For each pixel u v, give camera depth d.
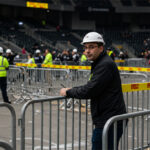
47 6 40.03
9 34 37.81
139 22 51.84
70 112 9.41
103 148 3.37
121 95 3.94
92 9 46.38
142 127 3.99
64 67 13.46
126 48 41.59
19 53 33.09
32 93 11.70
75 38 42.44
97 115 3.93
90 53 3.87
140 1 48.69
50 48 36.84
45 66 14.23
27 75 11.88
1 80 10.62
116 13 49.72
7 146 2.78
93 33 3.90
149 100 7.06
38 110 9.66
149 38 43.75
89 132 7.47
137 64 22.75
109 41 41.91
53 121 8.36
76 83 10.76
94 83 3.75
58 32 42.31
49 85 11.25
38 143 6.59
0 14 44.03
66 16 48.53
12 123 4.24
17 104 10.95
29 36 38.88
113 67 3.82
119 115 3.51
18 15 45.59
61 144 6.57
